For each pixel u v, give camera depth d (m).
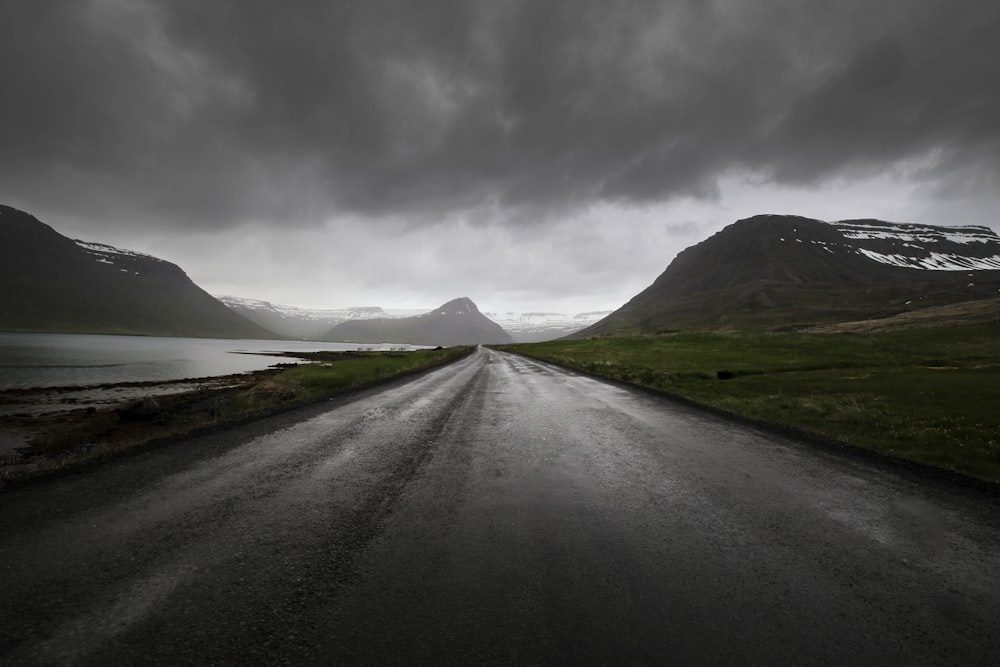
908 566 3.75
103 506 4.99
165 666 2.45
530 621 2.88
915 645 2.71
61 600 3.08
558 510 4.92
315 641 2.68
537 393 17.42
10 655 2.53
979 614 3.06
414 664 2.48
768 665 2.51
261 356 86.31
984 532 4.54
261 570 3.52
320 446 8.16
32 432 17.11
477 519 4.64
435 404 14.12
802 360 37.19
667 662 2.51
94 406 24.52
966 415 12.70
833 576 3.54
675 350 53.47
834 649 2.66
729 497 5.43
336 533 4.27
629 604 3.09
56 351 84.69
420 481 6.01
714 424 10.77
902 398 16.09
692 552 3.92
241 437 8.97
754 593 3.26
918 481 6.34
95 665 2.46
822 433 10.01
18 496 5.34
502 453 7.66
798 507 5.14
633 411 12.75
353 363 37.47
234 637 2.71
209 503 5.11
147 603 3.05
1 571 3.49
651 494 5.50
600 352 57.44
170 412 20.70
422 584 3.32
